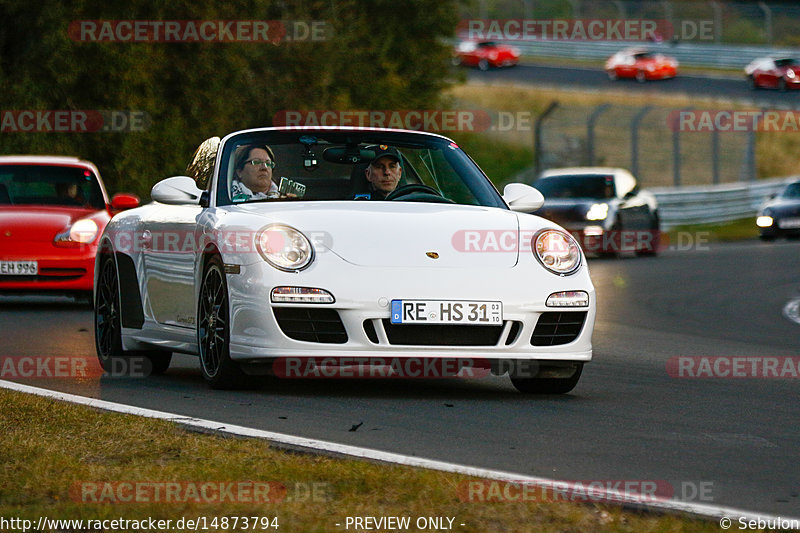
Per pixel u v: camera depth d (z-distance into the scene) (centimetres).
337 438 1914
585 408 2314
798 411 2381
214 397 2331
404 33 12369
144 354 2858
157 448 1731
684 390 2659
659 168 15500
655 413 2281
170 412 2141
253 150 2625
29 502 1409
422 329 2283
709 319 4638
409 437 1936
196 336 2525
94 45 7875
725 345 3756
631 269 7281
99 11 8038
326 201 2523
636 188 8925
